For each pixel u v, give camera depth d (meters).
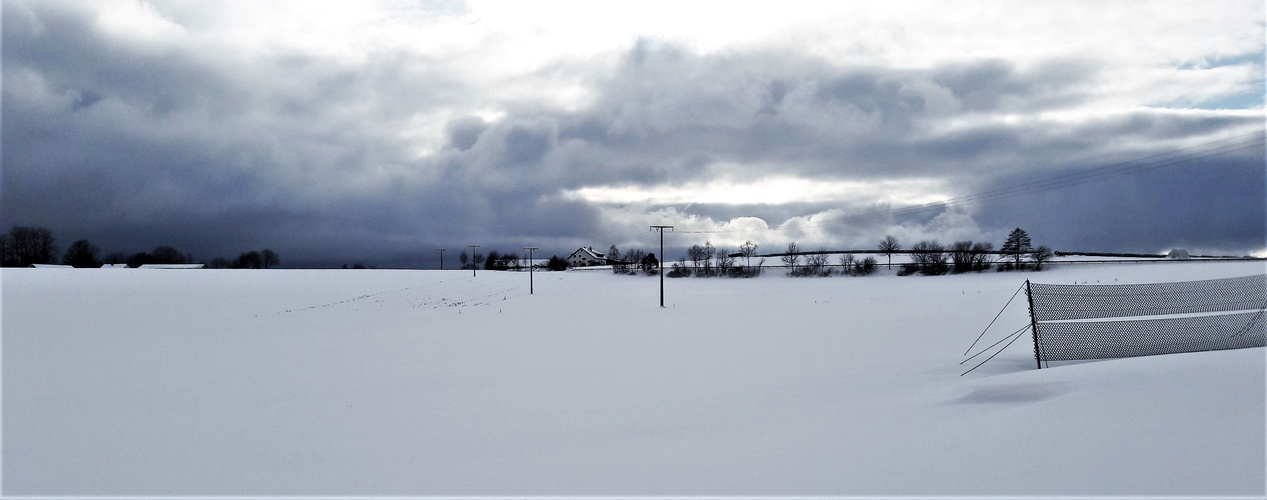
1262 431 6.10
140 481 7.63
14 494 7.25
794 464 6.89
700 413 10.15
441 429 9.77
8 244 130.50
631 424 9.55
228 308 48.88
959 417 8.49
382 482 7.12
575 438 8.78
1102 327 13.36
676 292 56.84
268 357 20.80
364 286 74.81
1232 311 14.16
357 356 20.33
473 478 7.07
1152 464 5.75
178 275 87.56
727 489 6.21
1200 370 8.51
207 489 7.18
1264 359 8.66
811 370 14.35
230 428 10.45
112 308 46.81
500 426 9.81
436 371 16.42
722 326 26.11
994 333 19.42
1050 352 12.17
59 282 69.25
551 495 6.33
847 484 6.10
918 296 39.69
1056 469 5.93
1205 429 6.37
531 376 15.07
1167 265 61.34
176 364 19.55
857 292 49.19
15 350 24.11
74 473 8.05
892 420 8.68
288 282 79.62
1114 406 7.59
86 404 13.15
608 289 65.00
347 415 11.15
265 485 7.22
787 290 55.31
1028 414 7.98
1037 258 68.56
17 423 11.30
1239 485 5.13
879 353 16.50
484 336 25.59
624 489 6.41
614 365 16.48
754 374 14.18
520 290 66.94
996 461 6.36
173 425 10.84
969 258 69.25
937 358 15.18
